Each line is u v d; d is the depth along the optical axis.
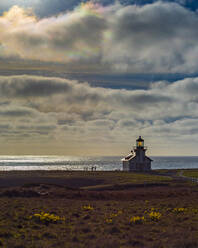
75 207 29.22
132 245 14.12
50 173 97.69
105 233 16.89
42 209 26.52
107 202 35.72
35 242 14.72
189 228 17.98
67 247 13.65
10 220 20.34
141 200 39.31
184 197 41.62
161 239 15.38
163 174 94.62
